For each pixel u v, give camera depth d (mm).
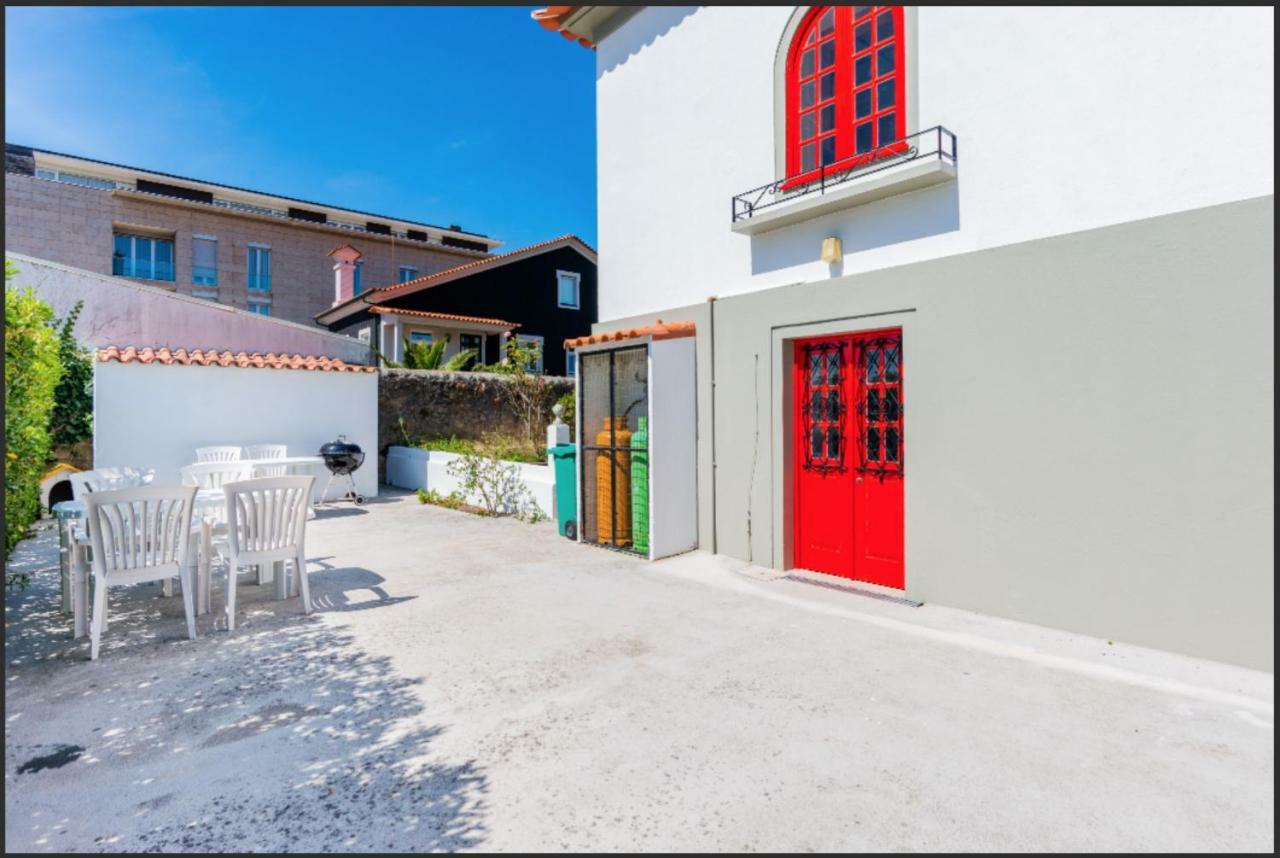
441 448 12883
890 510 5266
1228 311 3529
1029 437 4273
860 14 5379
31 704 3395
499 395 15148
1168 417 3727
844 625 4484
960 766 2705
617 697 3422
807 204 5355
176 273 24797
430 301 21125
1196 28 3670
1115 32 3959
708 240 6625
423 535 7969
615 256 7715
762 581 5625
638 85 7395
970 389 4559
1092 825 2311
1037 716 3125
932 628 4352
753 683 3564
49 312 5312
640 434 6676
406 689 3555
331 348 15023
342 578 5949
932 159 4699
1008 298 4359
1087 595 4039
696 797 2520
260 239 26266
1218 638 3576
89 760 2840
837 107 5520
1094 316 3992
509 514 9578
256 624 4676
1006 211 4445
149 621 4770
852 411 5520
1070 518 4102
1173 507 3717
